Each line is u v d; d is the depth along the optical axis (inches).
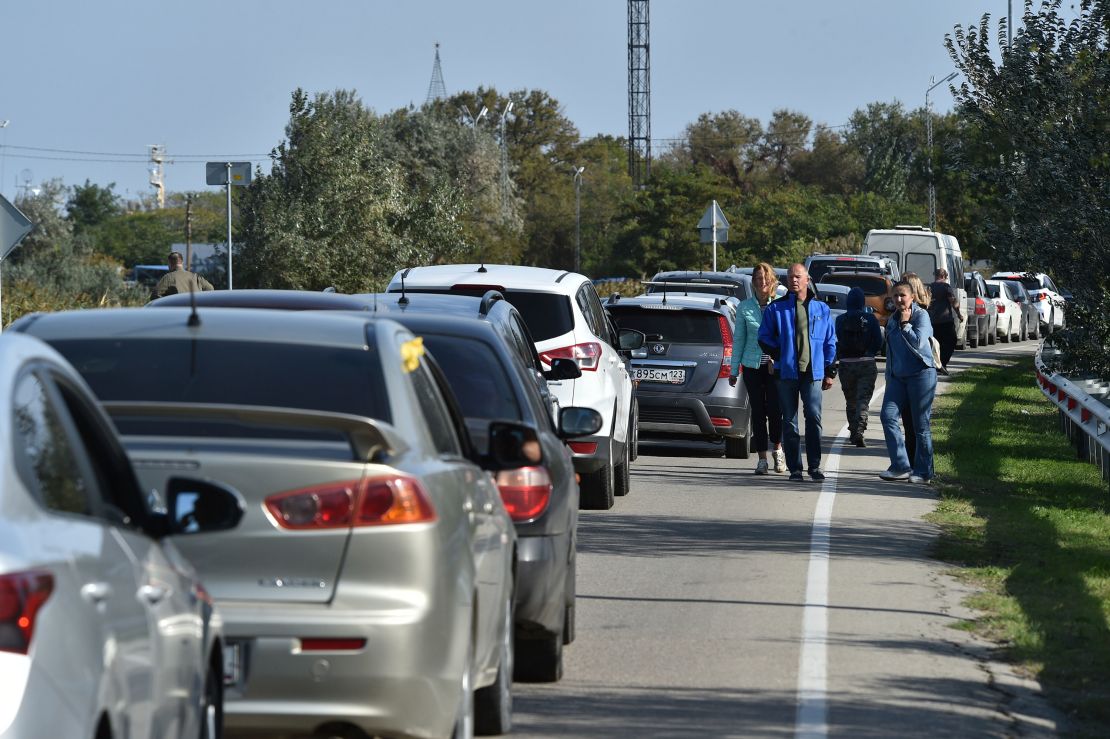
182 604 565.3
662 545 1553.9
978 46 2054.6
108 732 466.3
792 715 917.8
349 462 653.3
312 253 6397.6
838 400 3511.3
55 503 479.5
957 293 5438.0
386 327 791.7
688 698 957.2
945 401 3344.0
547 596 951.6
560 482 986.1
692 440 2568.9
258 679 635.5
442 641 665.0
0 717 405.4
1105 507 1876.2
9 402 467.8
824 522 1717.5
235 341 765.3
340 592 642.8
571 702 944.9
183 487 557.9
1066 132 1929.1
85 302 4234.7
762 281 2143.2
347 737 666.2
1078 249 1943.9
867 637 1138.0
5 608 411.8
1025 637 1122.7
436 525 665.0
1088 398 2135.8
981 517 1771.7
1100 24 1957.4
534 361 1432.1
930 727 892.0
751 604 1258.6
